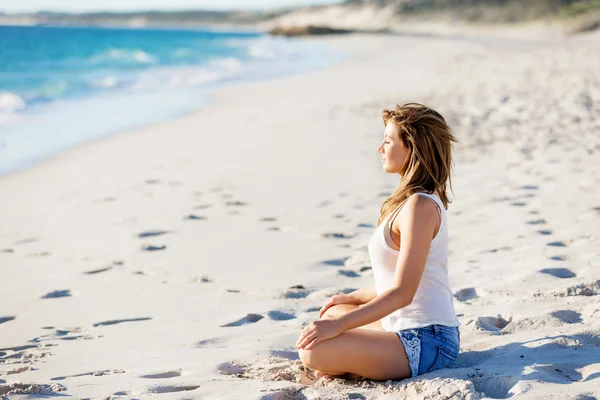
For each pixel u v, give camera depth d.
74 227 6.41
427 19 136.88
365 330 2.90
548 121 11.12
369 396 2.74
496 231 5.51
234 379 3.02
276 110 15.04
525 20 105.62
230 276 4.82
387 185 7.63
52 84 21.80
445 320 2.90
